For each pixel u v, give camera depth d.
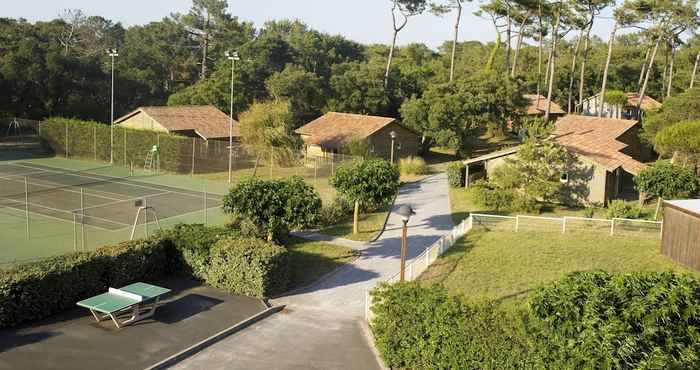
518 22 77.25
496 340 12.79
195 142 46.91
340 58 94.56
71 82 61.94
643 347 10.08
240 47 83.38
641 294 11.05
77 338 15.70
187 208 33.78
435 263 23.14
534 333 12.40
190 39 97.69
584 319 10.73
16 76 57.34
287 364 14.97
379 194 28.02
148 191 38.84
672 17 61.97
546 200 35.75
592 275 11.93
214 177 44.84
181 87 86.12
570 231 28.09
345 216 32.16
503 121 55.31
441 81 73.50
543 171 34.03
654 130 44.62
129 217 31.00
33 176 42.53
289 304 19.16
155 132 47.19
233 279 19.48
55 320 16.72
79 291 17.67
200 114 55.75
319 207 23.55
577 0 63.53
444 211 34.06
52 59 59.44
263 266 19.03
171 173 46.19
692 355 9.93
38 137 57.22
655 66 85.88
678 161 36.12
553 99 81.69
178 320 17.20
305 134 54.12
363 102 67.00
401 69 77.88
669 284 11.24
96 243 25.61
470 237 27.33
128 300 16.78
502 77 55.09
